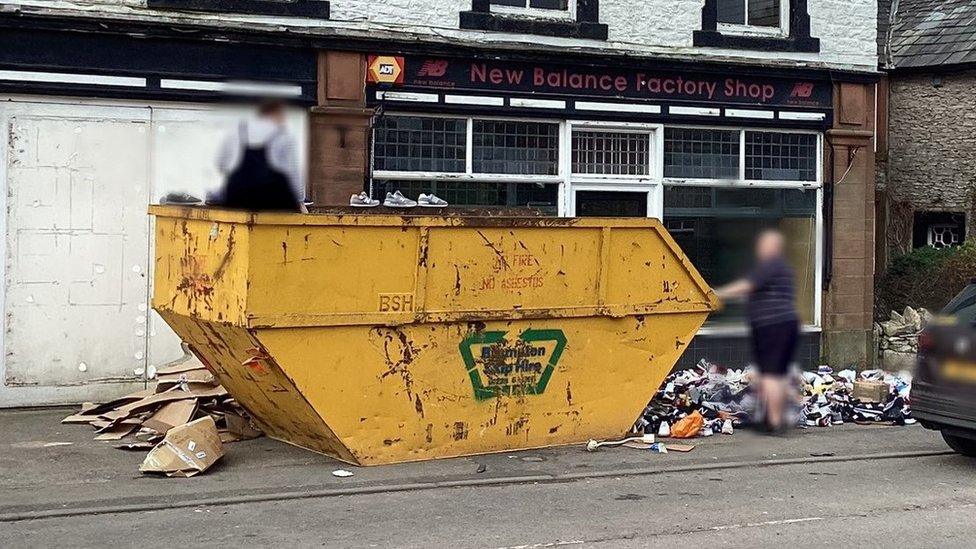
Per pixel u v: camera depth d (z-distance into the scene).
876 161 19.61
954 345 9.73
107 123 12.27
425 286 9.38
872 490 8.95
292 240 8.76
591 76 14.53
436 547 7.09
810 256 16.12
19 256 11.97
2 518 7.75
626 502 8.42
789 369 11.46
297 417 9.54
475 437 9.89
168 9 12.34
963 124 21.08
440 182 13.91
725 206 15.52
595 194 14.78
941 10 22.47
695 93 15.16
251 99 12.79
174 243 9.77
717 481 9.24
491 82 13.98
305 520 7.79
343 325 9.05
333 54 13.16
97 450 10.03
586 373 10.32
